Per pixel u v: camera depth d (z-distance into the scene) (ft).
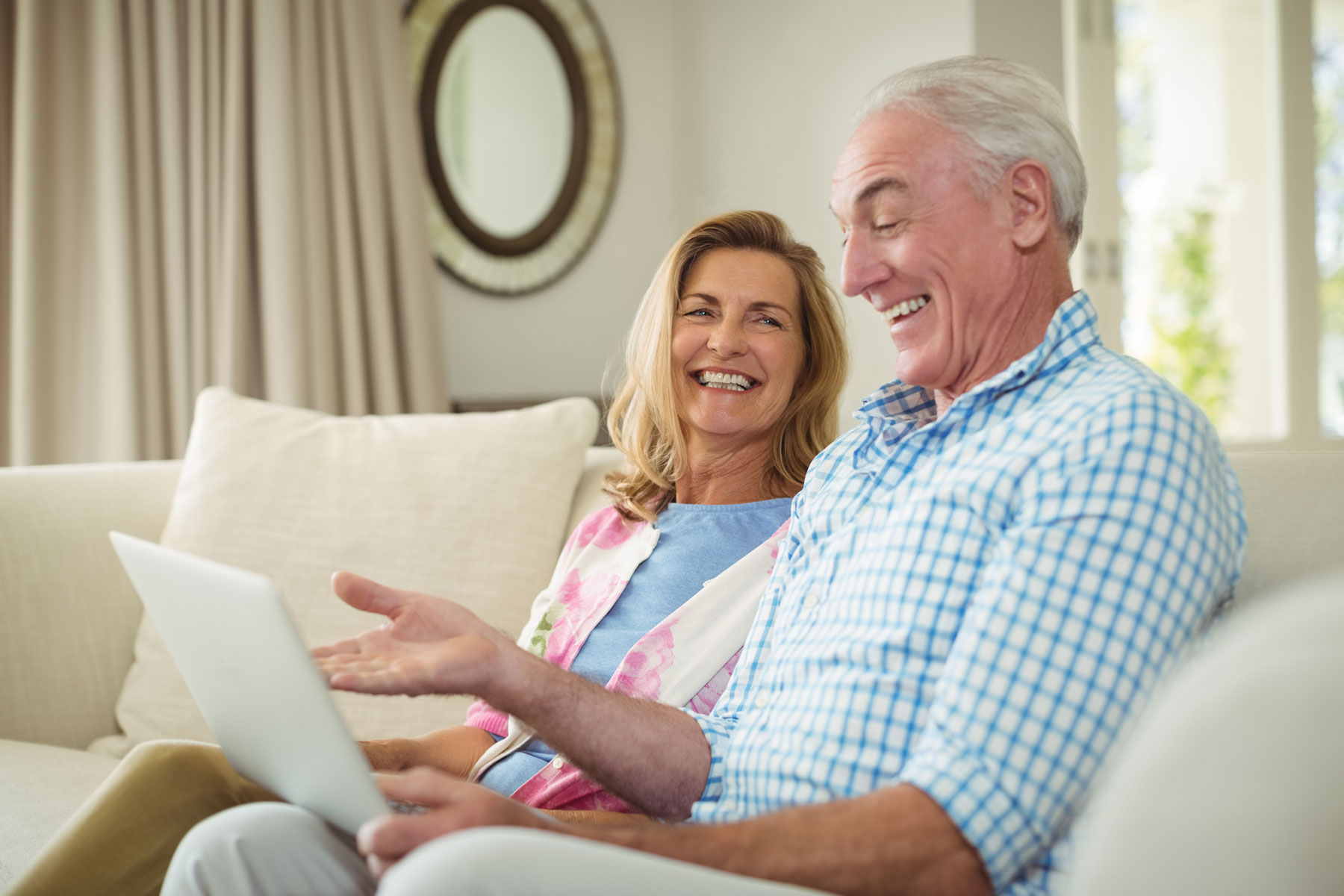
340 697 5.30
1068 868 2.68
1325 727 1.92
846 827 2.56
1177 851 2.00
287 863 2.79
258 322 8.97
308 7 8.98
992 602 2.75
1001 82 3.37
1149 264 11.14
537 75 11.28
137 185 8.42
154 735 5.31
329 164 9.20
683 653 4.22
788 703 3.26
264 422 6.01
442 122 10.66
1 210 8.20
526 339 11.30
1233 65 11.37
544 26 11.32
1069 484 2.79
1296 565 3.38
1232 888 1.97
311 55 9.01
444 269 10.69
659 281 5.06
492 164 11.00
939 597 2.99
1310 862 1.94
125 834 3.15
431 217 10.62
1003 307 3.39
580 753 3.36
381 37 9.48
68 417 8.20
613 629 4.51
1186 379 11.30
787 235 5.05
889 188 3.42
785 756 3.13
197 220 8.57
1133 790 2.05
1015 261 3.38
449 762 4.29
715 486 4.99
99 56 8.21
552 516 5.63
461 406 9.86
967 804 2.55
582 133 11.51
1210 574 2.74
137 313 8.44
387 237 9.59
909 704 2.96
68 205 8.23
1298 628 2.00
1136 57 10.96
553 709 3.29
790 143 11.18
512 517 5.54
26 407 7.88
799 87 11.07
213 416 6.08
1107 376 3.09
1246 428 11.55
